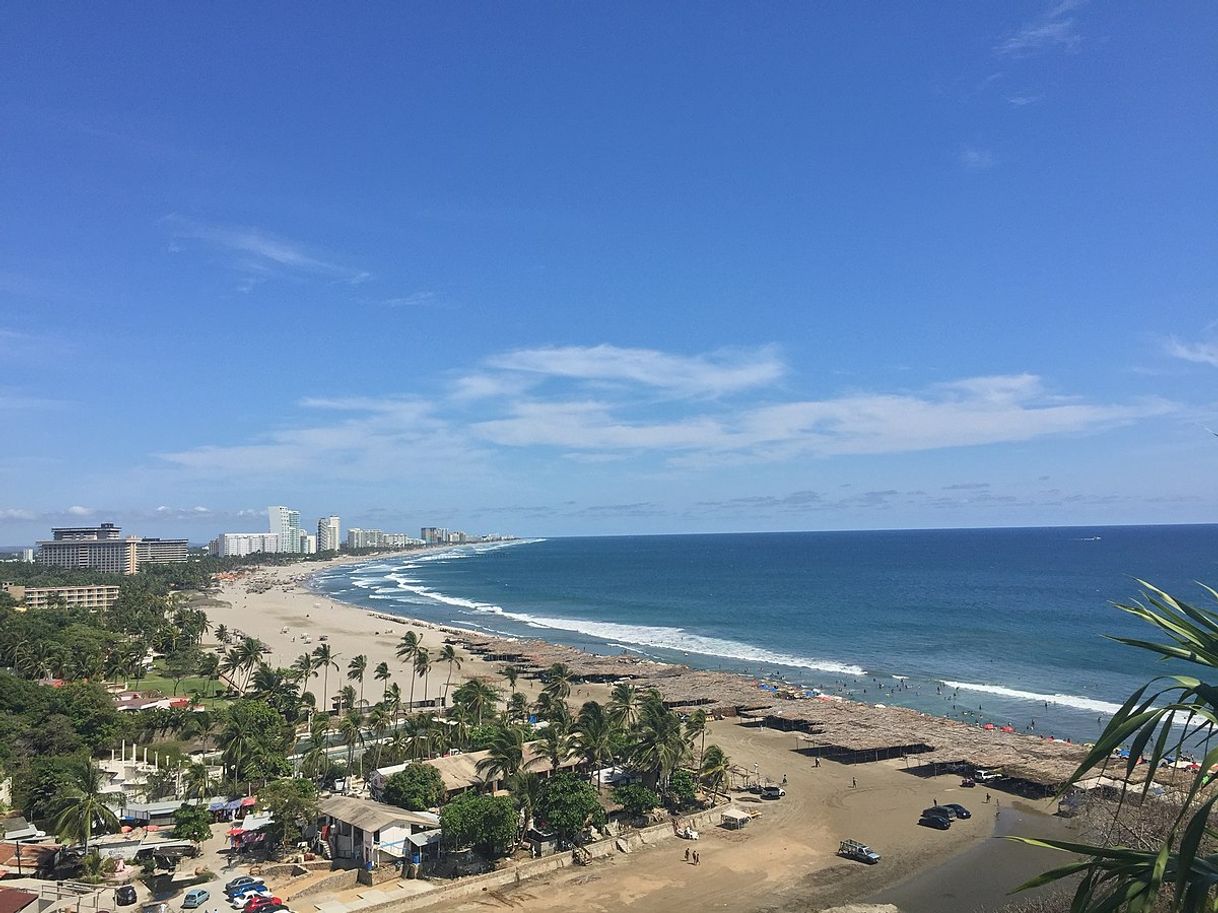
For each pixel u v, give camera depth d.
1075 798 83.25
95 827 81.38
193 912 63.31
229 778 96.25
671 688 149.88
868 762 108.38
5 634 167.50
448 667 183.62
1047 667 172.25
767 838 83.00
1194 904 11.83
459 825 74.62
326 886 68.75
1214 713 12.14
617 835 80.94
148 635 199.62
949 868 75.44
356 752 111.44
